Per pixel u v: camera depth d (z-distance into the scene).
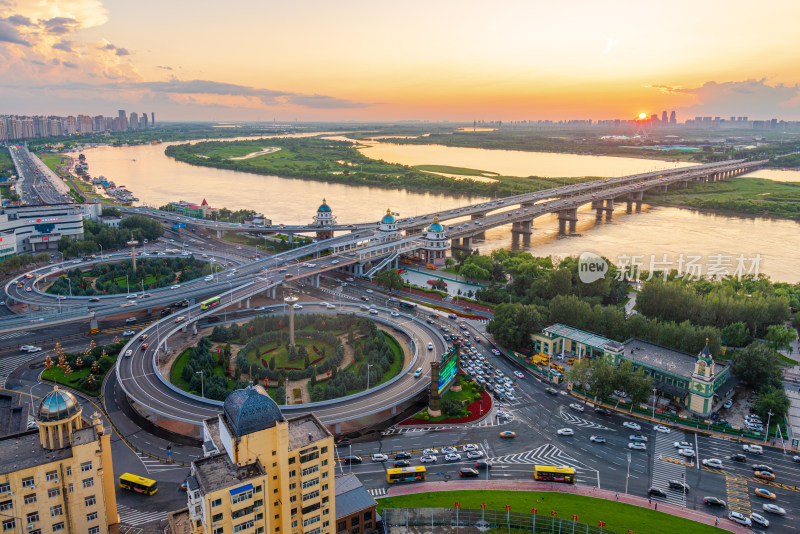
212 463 161.00
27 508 166.75
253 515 155.75
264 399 160.75
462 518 199.62
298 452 163.12
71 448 172.75
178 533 166.50
